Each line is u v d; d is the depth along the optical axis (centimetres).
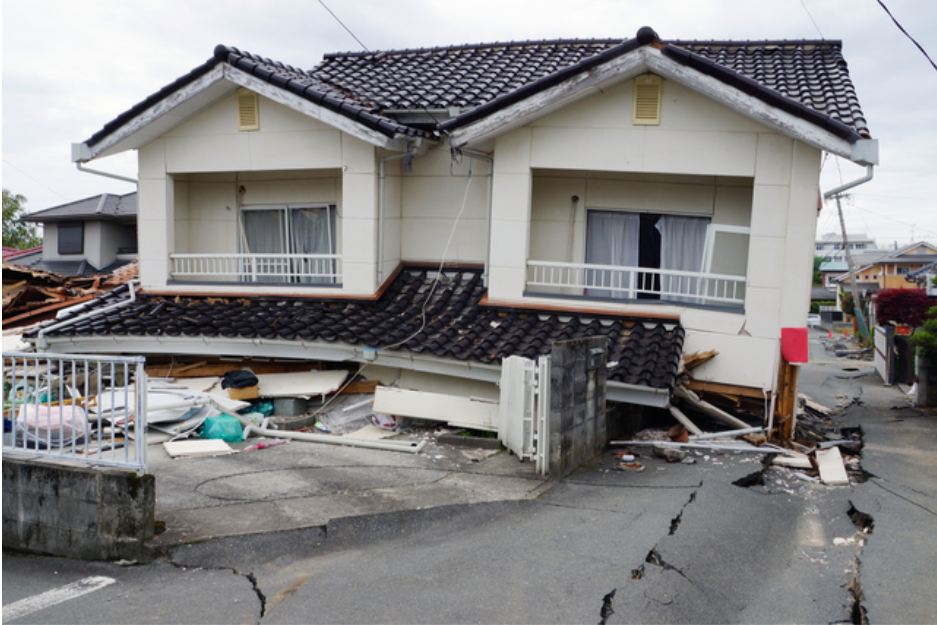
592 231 1080
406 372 1023
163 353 1055
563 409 705
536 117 948
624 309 964
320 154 1052
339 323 991
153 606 439
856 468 813
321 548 535
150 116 1029
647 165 930
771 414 901
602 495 659
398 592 456
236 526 552
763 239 895
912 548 554
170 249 1138
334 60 1337
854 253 7919
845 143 791
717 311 924
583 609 436
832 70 1022
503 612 430
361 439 859
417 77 1202
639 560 510
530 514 605
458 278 1116
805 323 885
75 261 2430
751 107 822
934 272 4391
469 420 879
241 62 977
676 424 963
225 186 1186
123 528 512
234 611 431
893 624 431
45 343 1031
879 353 1814
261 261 1184
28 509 543
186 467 729
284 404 981
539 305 991
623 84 928
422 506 607
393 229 1127
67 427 672
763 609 448
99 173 1087
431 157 1141
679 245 1041
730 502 648
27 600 450
